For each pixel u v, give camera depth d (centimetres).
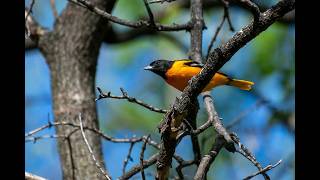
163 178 673
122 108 1513
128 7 1505
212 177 1341
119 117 1505
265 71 1546
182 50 1562
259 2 1433
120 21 900
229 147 715
